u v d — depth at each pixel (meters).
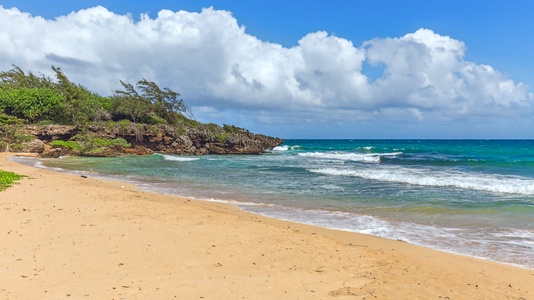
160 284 6.37
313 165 36.84
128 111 61.78
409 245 9.88
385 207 15.36
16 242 8.56
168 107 68.94
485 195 17.89
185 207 13.38
